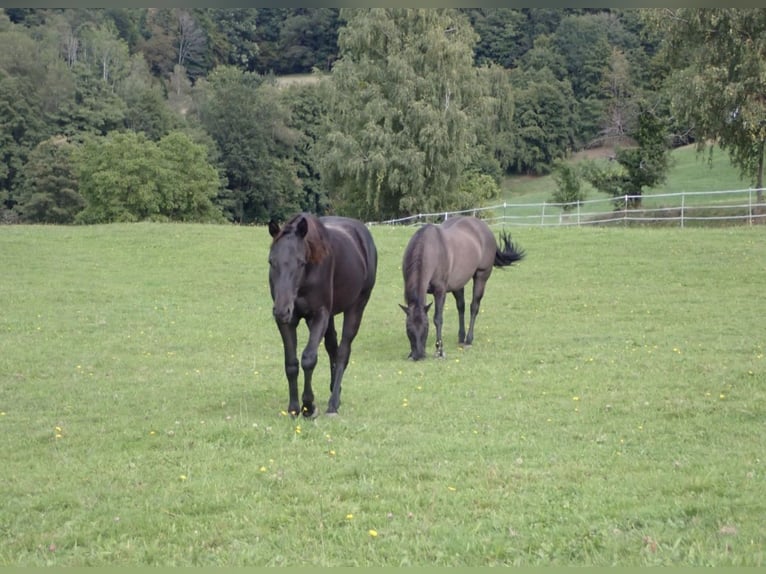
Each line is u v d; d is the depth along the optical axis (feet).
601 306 62.90
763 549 17.46
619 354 45.11
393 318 61.11
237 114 229.04
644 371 40.19
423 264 46.44
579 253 86.94
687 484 21.91
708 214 121.39
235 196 230.27
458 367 43.11
